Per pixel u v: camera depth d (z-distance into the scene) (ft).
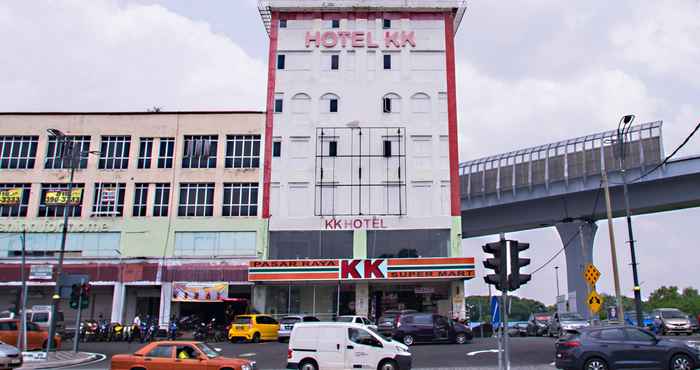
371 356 64.95
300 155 157.58
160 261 148.97
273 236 152.05
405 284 148.25
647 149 160.56
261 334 118.83
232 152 158.40
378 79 162.09
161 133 160.04
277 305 148.56
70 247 152.56
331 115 160.04
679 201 159.94
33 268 148.97
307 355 65.72
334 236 151.53
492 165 190.08
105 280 147.74
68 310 151.12
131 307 151.33
